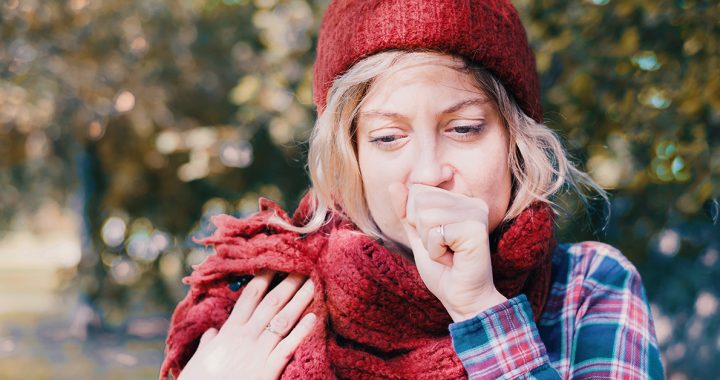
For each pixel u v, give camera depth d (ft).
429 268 3.99
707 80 8.32
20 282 55.01
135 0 20.92
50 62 21.42
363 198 4.37
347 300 4.26
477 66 4.01
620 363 4.15
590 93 9.32
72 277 26.99
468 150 4.00
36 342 27.63
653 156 9.06
